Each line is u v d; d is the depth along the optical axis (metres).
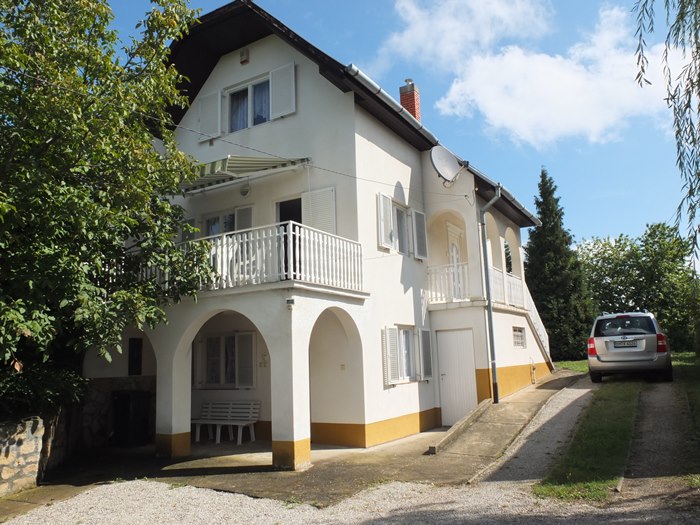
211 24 13.70
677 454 8.23
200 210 14.38
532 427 10.81
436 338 14.56
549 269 27.77
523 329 17.38
